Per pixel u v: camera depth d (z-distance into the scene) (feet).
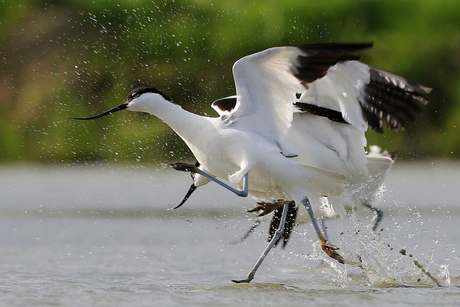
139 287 28.35
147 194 57.16
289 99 28.25
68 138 71.10
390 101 30.42
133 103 29.66
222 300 25.44
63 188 60.13
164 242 40.57
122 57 75.10
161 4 76.33
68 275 31.27
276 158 28.68
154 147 65.51
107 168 67.67
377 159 32.63
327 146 30.83
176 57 75.15
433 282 29.60
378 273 29.76
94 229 44.60
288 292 27.12
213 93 74.64
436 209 50.26
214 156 28.99
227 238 42.06
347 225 40.98
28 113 73.46
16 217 48.47
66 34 76.69
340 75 29.48
